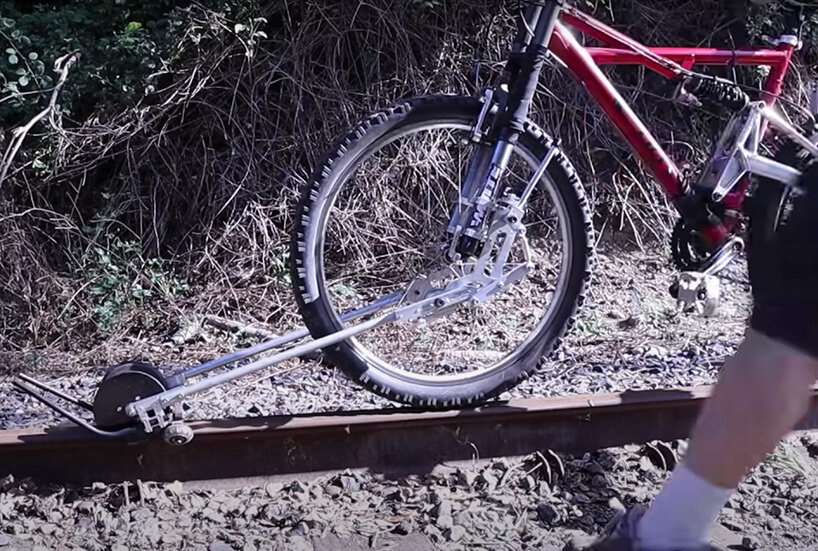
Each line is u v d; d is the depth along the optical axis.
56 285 5.66
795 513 3.53
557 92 6.70
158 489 3.46
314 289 3.57
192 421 3.60
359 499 3.50
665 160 3.91
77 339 5.55
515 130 3.57
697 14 6.98
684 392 3.90
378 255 6.23
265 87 6.23
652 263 6.55
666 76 3.97
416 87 6.48
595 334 5.46
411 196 6.32
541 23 3.63
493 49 6.60
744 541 3.31
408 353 5.03
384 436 3.66
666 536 2.52
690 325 5.61
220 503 3.44
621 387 4.42
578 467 3.73
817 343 2.40
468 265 3.64
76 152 5.79
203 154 6.13
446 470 3.66
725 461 2.47
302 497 3.48
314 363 4.70
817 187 2.47
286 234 6.11
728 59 4.04
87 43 5.88
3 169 5.38
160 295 5.80
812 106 3.97
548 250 6.44
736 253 3.91
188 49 5.93
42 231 5.83
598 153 6.78
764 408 2.44
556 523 3.41
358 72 6.47
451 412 3.70
